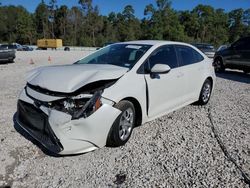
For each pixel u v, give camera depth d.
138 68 4.36
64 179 3.28
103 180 3.28
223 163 3.72
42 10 107.75
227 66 13.31
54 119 3.41
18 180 3.23
